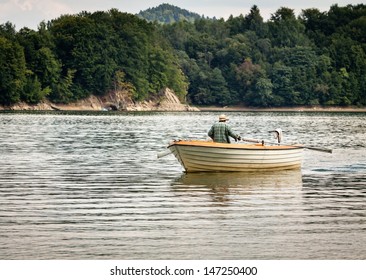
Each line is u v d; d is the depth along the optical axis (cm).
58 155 6059
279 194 3928
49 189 4091
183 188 4125
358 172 4872
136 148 6838
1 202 3672
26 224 3169
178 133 9644
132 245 2852
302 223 3203
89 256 2719
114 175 4688
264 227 3128
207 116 18900
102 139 8175
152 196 3859
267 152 4772
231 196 3862
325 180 4469
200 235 2995
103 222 3216
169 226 3141
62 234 3003
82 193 3953
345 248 2825
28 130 10156
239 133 9900
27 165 5259
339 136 9081
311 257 2716
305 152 6362
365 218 3312
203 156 4697
